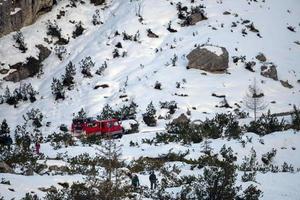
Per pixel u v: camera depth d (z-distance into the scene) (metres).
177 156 34.81
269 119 45.91
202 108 53.19
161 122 49.06
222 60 62.22
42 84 64.06
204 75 61.06
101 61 65.44
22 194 19.88
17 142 38.62
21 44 67.38
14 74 64.31
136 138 41.53
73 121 44.66
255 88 55.25
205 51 62.38
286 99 58.62
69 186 22.81
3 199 18.69
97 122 42.19
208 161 33.19
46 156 32.69
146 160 33.41
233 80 60.72
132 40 69.69
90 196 18.38
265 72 63.50
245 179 29.00
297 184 29.08
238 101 55.75
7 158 29.31
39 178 23.34
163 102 53.12
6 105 58.66
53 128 50.44
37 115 54.88
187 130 42.72
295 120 46.03
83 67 63.22
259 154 37.97
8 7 69.12
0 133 44.22
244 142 39.25
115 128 41.88
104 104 54.97
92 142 39.19
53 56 69.81
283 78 64.62
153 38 70.75
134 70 62.72
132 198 22.08
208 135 41.81
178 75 60.44
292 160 37.56
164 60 64.75
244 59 66.00
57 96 58.66
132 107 50.94
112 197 16.58
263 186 27.98
